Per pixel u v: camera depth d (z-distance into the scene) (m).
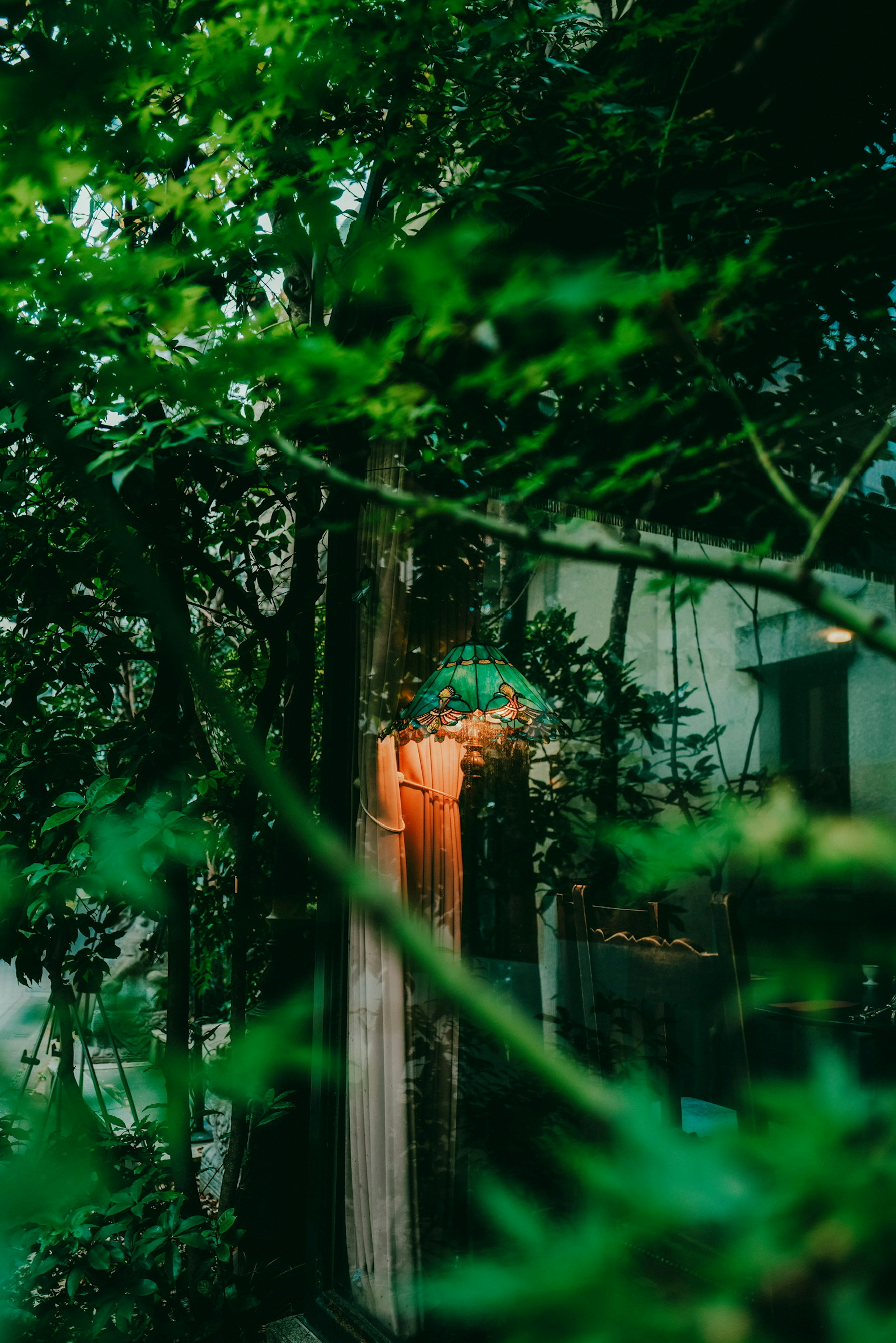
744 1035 2.11
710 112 1.92
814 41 2.01
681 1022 2.51
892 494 1.85
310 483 2.90
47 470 2.56
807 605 0.47
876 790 1.22
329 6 1.22
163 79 1.01
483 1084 2.61
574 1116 2.21
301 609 3.31
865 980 1.10
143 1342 2.51
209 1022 4.82
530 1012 3.17
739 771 2.89
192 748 3.09
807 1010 2.64
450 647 3.18
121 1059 2.87
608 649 3.45
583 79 1.94
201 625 4.11
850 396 1.84
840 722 2.60
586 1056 2.60
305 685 3.53
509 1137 2.33
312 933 3.63
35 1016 0.85
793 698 2.79
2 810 3.01
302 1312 3.22
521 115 2.29
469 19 1.95
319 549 4.07
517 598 3.47
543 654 3.61
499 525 0.55
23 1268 2.32
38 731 3.08
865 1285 0.31
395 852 2.93
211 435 2.33
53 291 0.71
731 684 2.96
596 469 1.06
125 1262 2.45
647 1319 0.32
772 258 1.52
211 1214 3.96
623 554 0.51
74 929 2.73
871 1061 2.38
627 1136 0.37
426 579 3.10
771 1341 0.32
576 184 2.14
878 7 1.92
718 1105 2.45
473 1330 2.45
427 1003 2.82
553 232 2.26
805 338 1.84
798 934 1.07
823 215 1.65
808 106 2.14
